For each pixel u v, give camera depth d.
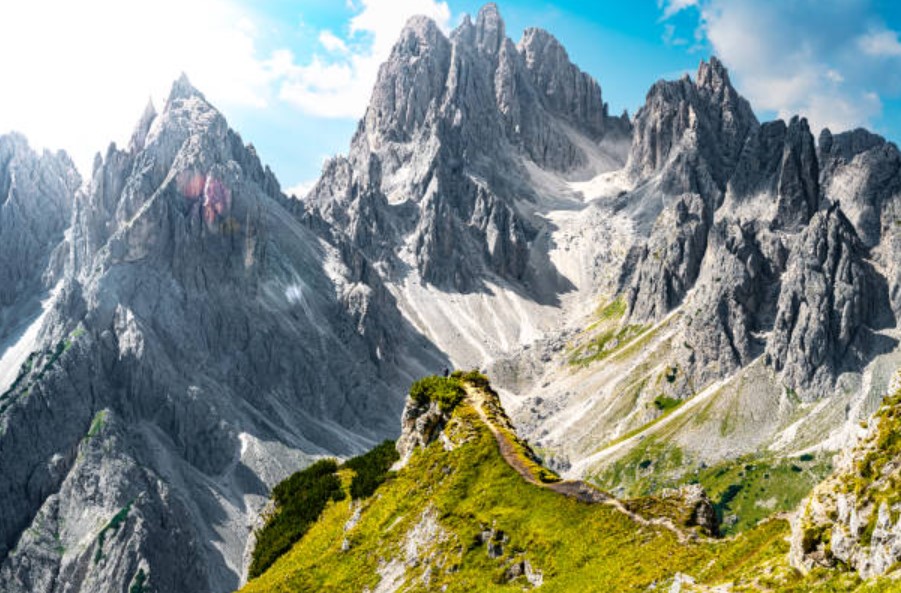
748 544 62.62
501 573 82.31
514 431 109.44
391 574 94.00
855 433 53.81
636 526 78.06
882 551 45.59
